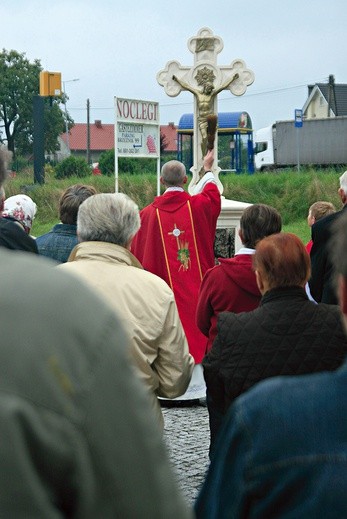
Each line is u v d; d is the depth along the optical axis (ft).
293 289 12.38
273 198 92.68
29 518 4.56
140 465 4.83
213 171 32.68
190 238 27.78
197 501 6.16
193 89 32.91
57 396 4.63
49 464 4.65
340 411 5.38
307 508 5.28
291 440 5.38
